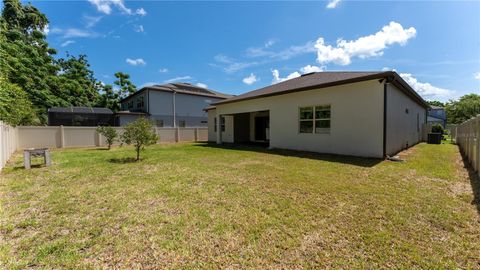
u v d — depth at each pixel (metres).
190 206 3.45
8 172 6.09
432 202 3.48
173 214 3.16
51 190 4.36
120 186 4.60
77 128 13.42
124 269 1.99
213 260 2.11
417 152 9.38
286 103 10.71
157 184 4.72
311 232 2.61
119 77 31.08
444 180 4.77
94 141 13.97
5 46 14.73
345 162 7.00
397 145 9.23
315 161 7.28
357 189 4.19
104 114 21.12
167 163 7.33
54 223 2.90
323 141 9.23
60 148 12.67
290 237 2.50
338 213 3.12
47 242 2.44
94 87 31.97
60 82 24.11
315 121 9.55
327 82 8.62
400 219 2.90
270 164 6.88
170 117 23.67
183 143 16.11
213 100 27.05
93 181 5.04
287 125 10.69
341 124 8.60
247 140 16.80
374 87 7.69
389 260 2.07
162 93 23.25
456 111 31.94
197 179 5.11
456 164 6.57
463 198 3.64
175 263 2.07
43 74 21.34
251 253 2.21
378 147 7.66
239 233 2.61
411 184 4.49
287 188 4.32
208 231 2.66
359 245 2.32
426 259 2.08
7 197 3.95
